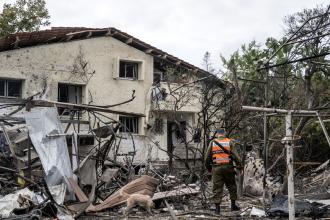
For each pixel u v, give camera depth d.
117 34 26.09
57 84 24.36
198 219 10.38
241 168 11.30
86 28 26.53
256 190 14.55
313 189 15.77
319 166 19.02
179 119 27.19
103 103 25.75
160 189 14.89
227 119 14.95
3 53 23.03
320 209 10.44
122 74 26.88
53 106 13.00
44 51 24.08
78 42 25.06
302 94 14.80
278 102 14.50
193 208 12.05
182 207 12.16
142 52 27.20
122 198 11.81
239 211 11.47
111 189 14.09
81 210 10.93
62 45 24.61
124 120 26.44
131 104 26.62
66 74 24.64
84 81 25.11
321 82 15.69
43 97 23.64
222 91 16.17
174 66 27.30
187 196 13.20
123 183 14.29
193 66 26.45
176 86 24.61
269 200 12.66
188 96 22.05
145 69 27.23
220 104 15.30
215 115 15.55
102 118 25.06
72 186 11.20
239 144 15.41
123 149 25.16
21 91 23.66
